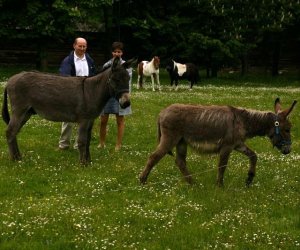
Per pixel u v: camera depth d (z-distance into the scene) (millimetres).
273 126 8945
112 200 8031
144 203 8008
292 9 35500
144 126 14891
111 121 15375
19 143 11875
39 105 10000
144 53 37188
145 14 34906
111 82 9688
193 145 8734
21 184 8672
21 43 37469
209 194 8406
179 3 35094
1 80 27406
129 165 10195
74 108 9953
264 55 42062
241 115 8875
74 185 8695
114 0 34469
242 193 8547
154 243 6379
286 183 9281
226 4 34281
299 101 21328
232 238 6590
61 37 33406
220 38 34375
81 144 10047
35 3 30297
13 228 6586
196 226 6984
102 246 6172
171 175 9609
